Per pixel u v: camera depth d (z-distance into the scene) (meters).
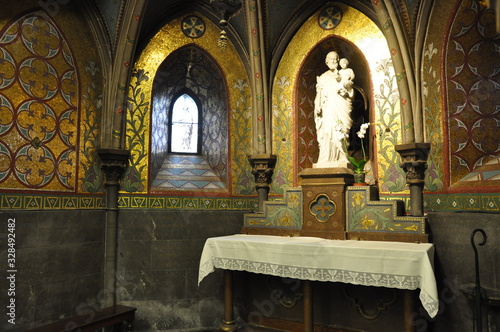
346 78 6.29
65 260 5.83
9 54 5.33
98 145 6.46
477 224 4.92
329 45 7.08
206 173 7.34
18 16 5.45
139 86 6.84
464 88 5.57
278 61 7.29
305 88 7.29
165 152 7.37
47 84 5.77
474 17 5.45
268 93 7.21
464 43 5.58
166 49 7.03
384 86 6.45
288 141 7.12
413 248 4.84
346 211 5.93
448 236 5.30
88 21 6.44
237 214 7.05
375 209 5.74
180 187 6.96
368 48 6.62
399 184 6.23
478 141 5.41
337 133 6.21
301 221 6.24
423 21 5.99
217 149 7.41
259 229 6.57
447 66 5.73
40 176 5.61
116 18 6.49
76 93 6.18
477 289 4.37
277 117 7.22
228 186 7.17
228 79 7.34
